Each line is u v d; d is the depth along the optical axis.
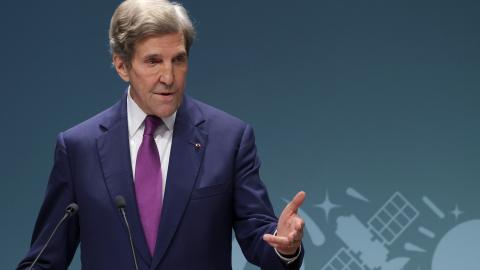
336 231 10.33
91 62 10.45
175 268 4.91
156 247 4.89
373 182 10.32
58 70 10.45
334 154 10.36
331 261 10.30
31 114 10.45
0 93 10.42
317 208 10.34
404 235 10.26
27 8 10.45
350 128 10.35
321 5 10.39
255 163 5.29
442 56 10.31
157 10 4.79
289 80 10.41
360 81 10.36
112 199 5.01
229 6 10.45
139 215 4.98
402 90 10.33
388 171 10.32
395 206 10.30
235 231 5.21
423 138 10.30
